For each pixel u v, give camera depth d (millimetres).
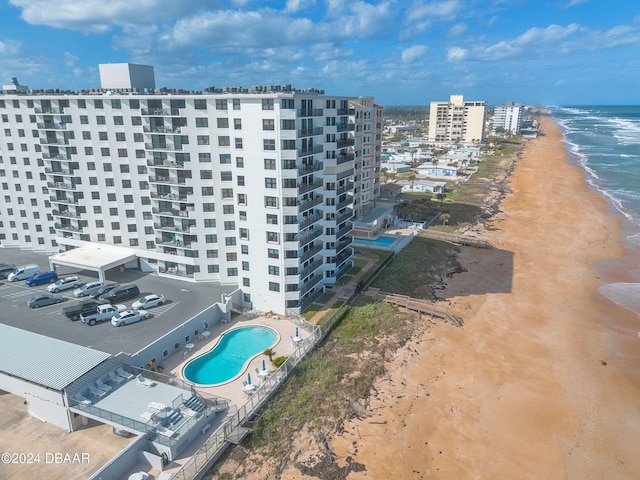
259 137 56875
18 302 63562
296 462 38938
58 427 41719
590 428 45000
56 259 70938
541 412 46969
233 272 68875
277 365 51156
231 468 37906
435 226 110125
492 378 52188
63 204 76562
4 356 45375
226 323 61781
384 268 82250
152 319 57844
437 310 65562
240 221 61750
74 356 45500
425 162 196625
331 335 59250
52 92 76750
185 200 66000
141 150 69875
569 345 59500
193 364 52312
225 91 65938
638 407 48250
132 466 37281
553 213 123125
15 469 36219
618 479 39031
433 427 44125
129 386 44594
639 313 68375
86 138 71375
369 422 44219
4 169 80875
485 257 90438
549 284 78062
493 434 43656
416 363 54438
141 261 74312
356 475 38000
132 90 71688
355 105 96500
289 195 58281
